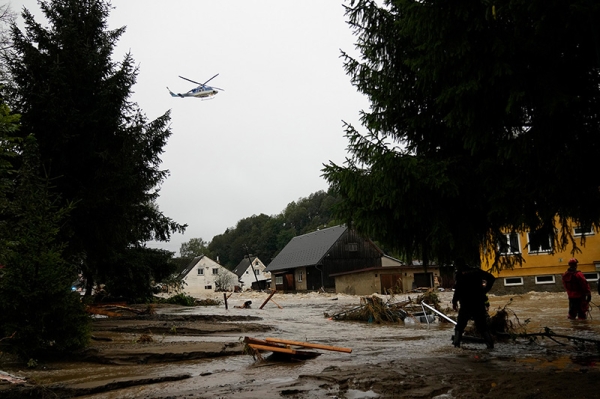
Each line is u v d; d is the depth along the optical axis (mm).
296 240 73062
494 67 6016
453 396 5496
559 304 20406
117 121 17469
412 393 5617
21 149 14734
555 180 6188
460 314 9102
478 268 8977
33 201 9203
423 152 8578
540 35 5715
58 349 8695
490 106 6461
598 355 7875
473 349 9094
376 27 8375
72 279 9281
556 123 5992
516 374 6465
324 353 9305
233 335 12867
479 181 7453
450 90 6422
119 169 16609
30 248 8742
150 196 23016
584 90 6078
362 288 46125
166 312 23719
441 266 9125
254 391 5902
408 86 8281
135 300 29891
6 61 17125
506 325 10461
